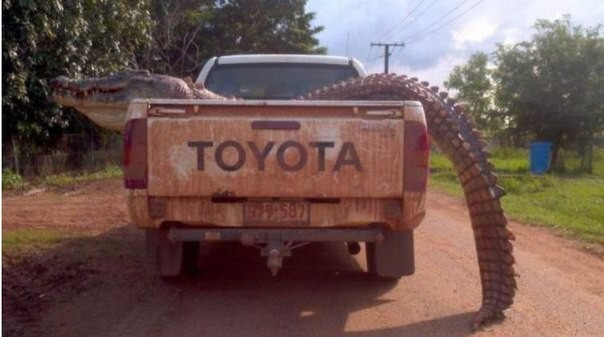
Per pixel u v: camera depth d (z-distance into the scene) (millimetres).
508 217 11695
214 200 5273
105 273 6676
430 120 5695
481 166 5488
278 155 5160
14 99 13438
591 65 27516
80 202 11953
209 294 6039
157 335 4906
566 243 9203
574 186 19328
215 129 5148
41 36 13250
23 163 15312
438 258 7820
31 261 6969
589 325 5355
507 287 5414
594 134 28547
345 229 5387
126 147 5168
